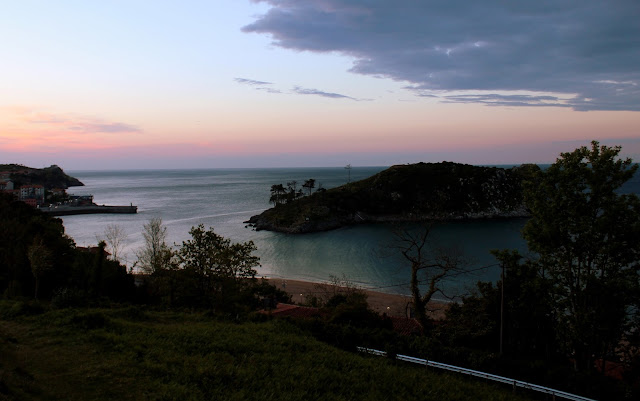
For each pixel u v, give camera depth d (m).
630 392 16.94
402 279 62.78
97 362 15.50
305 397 15.12
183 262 30.22
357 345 23.08
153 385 14.13
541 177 21.42
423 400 16.19
